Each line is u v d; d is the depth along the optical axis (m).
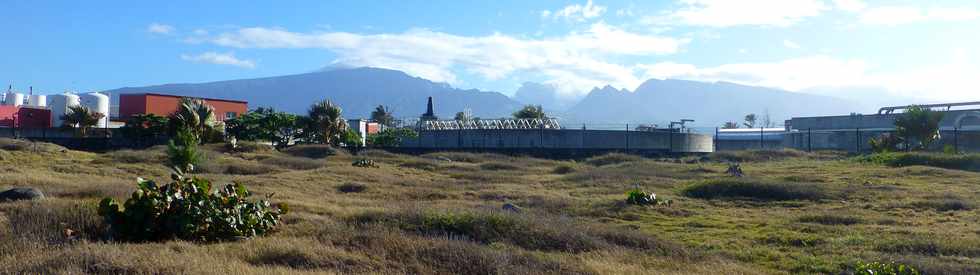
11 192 13.14
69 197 14.52
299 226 11.57
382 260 8.92
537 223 12.05
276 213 11.55
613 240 11.80
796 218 16.03
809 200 20.00
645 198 18.20
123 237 10.15
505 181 28.36
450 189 23.59
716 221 15.58
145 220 10.19
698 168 34.00
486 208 15.05
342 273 8.11
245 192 11.31
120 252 8.01
